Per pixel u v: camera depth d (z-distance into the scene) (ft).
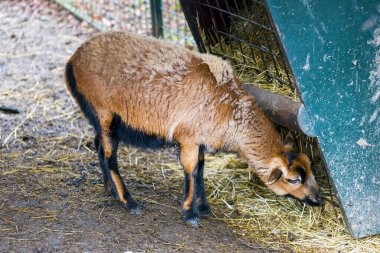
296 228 20.75
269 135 20.12
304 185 20.18
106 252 18.11
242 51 23.02
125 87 19.79
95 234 19.06
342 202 19.76
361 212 19.97
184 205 20.36
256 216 21.36
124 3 38.42
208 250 18.83
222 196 22.50
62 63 33.01
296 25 18.20
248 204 21.99
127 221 20.04
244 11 23.35
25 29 37.63
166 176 23.65
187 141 19.95
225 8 23.40
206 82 19.58
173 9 36.83
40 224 19.36
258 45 22.65
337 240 20.16
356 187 19.77
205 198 21.24
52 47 35.06
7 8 41.22
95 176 23.07
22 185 21.86
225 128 19.84
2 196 20.93
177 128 19.84
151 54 19.90
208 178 23.45
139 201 21.50
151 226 19.90
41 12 40.50
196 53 20.31
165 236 19.39
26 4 41.83
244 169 23.85
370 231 20.18
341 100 19.07
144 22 36.68
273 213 21.48
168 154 25.43
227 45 23.82
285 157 20.01
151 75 19.69
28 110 27.96
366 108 19.30
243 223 20.93
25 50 34.55
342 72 18.86
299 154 20.22
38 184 22.06
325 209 21.42
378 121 19.47
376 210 20.10
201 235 19.76
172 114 19.76
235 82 20.03
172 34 34.32
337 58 18.72
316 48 18.51
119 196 20.68
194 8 23.35
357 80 19.03
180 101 19.63
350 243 20.02
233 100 19.76
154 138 20.47
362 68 18.97
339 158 19.48
